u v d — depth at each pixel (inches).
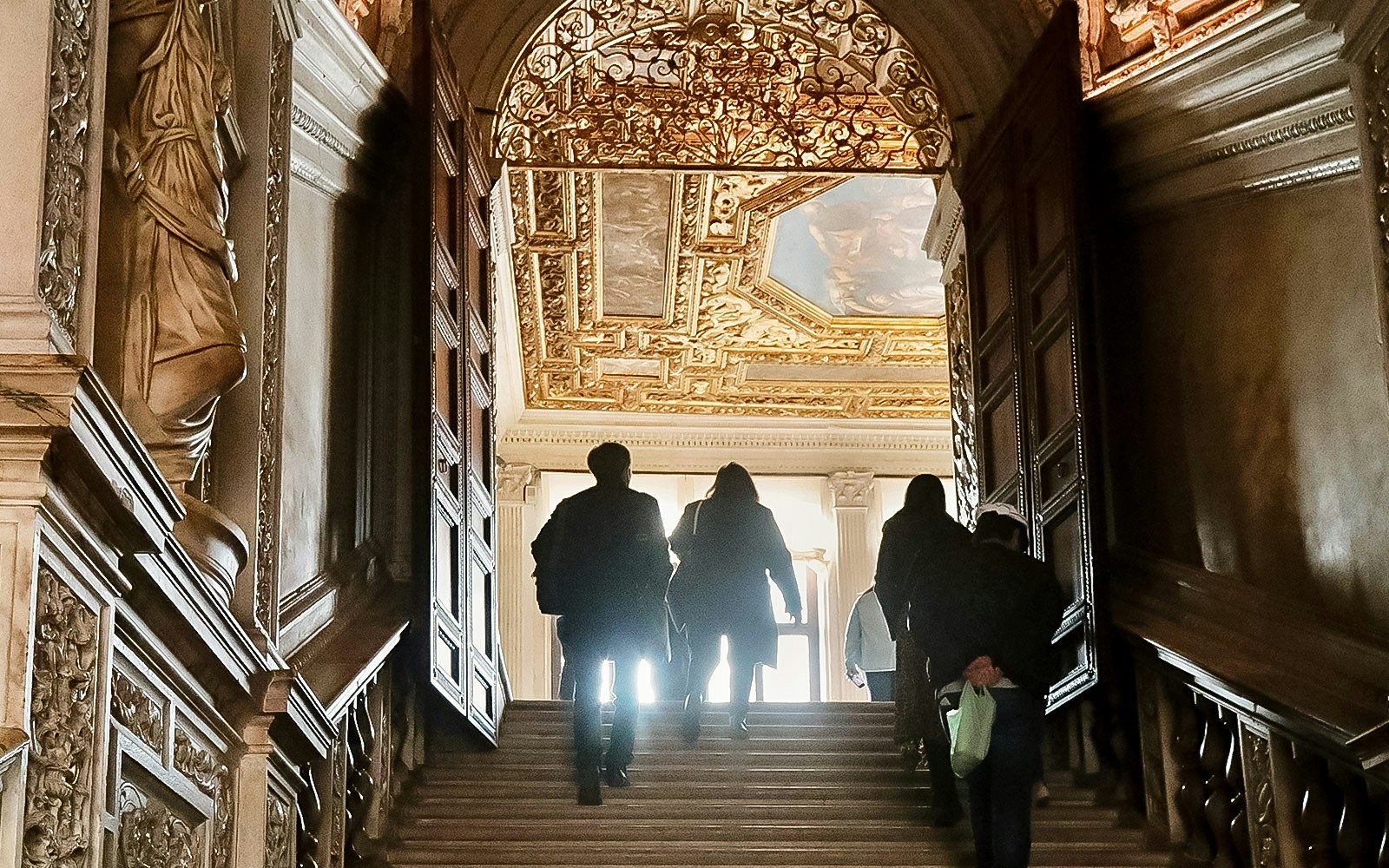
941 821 291.6
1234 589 295.7
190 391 192.9
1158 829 296.0
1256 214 298.8
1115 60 388.8
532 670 761.0
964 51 424.5
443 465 331.6
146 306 193.0
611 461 319.0
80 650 144.8
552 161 450.0
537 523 779.4
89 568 146.7
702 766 327.3
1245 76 290.5
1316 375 276.1
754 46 444.8
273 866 210.5
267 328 229.8
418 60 341.7
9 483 135.0
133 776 164.4
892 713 366.6
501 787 307.1
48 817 136.5
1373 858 241.1
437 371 330.3
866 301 694.5
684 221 627.8
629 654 308.5
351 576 309.0
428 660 303.4
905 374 759.1
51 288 150.4
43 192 149.6
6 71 151.6
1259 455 293.3
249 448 221.6
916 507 302.2
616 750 307.6
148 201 195.5
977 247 409.7
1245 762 267.7
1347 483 265.4
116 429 146.7
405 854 273.4
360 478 328.5
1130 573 330.0
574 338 727.7
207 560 194.1
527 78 434.3
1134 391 340.8
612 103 451.8
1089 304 330.3
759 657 347.6
